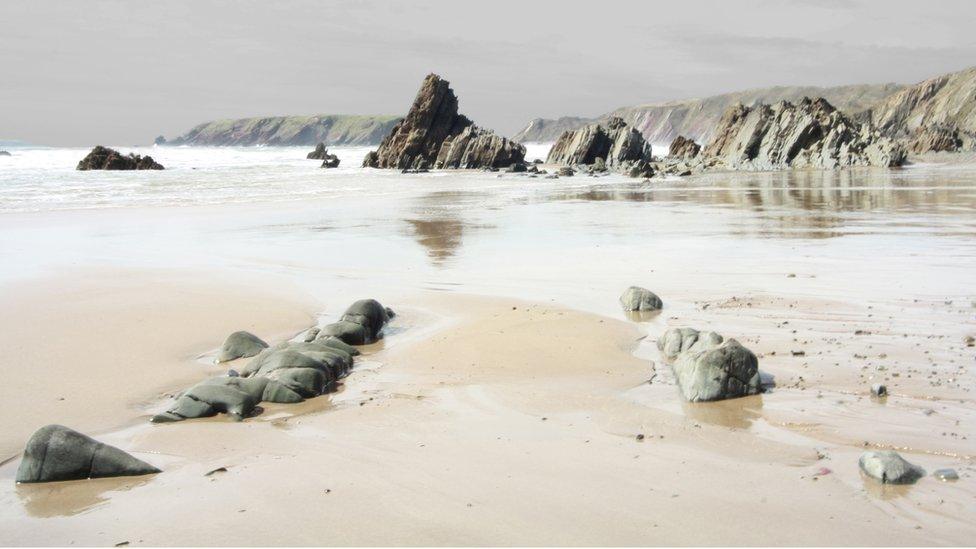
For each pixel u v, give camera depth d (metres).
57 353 11.59
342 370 10.66
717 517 6.03
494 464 7.25
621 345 11.50
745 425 8.12
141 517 6.36
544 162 96.62
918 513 6.00
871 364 9.91
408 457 7.50
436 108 88.88
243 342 11.62
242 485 6.95
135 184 49.47
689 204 35.16
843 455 7.21
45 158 100.19
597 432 8.06
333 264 19.23
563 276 17.14
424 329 13.02
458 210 33.41
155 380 10.43
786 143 73.12
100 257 20.45
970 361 9.86
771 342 11.16
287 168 79.31
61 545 5.89
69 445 7.32
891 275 15.84
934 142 105.31
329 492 6.73
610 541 5.70
